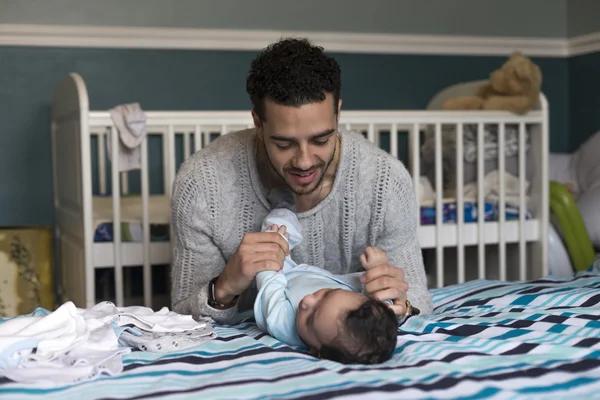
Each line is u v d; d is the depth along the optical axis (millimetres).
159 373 1141
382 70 3510
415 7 3527
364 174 1572
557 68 3729
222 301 1514
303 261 1653
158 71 3234
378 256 1426
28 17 3068
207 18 3268
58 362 1174
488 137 2900
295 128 1287
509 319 1444
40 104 3125
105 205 2865
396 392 1006
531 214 2912
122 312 1463
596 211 2898
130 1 3174
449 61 3598
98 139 3160
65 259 2836
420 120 2705
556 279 1996
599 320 1390
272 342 1361
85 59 3150
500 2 3639
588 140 3359
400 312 1422
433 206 2820
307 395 993
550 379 1064
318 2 3396
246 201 1596
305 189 1381
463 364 1154
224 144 1623
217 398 1008
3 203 3127
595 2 3504
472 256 3104
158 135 3252
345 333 1219
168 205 2820
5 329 1275
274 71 1287
